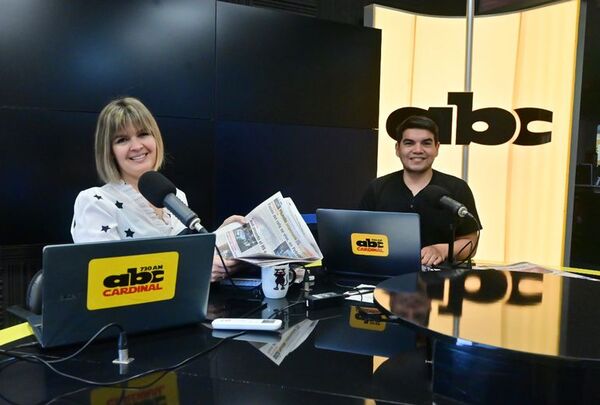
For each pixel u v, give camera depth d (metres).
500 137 4.01
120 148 1.71
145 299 1.12
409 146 2.54
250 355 1.06
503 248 4.13
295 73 3.65
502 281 1.23
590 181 4.24
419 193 2.51
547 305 1.02
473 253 2.22
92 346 1.09
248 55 3.44
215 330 1.21
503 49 4.05
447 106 4.07
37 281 1.35
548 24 3.91
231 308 1.41
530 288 1.16
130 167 1.73
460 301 1.05
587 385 0.77
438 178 2.61
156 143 1.78
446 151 4.12
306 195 3.79
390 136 4.17
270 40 3.52
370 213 1.67
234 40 3.38
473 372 0.84
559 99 3.93
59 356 1.04
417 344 1.13
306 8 4.23
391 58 4.16
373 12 4.07
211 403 0.84
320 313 1.37
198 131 3.29
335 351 1.08
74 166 2.87
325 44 3.75
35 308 1.32
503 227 4.11
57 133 2.82
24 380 0.93
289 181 3.71
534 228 4.04
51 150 2.81
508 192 4.08
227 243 1.64
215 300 1.49
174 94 3.17
